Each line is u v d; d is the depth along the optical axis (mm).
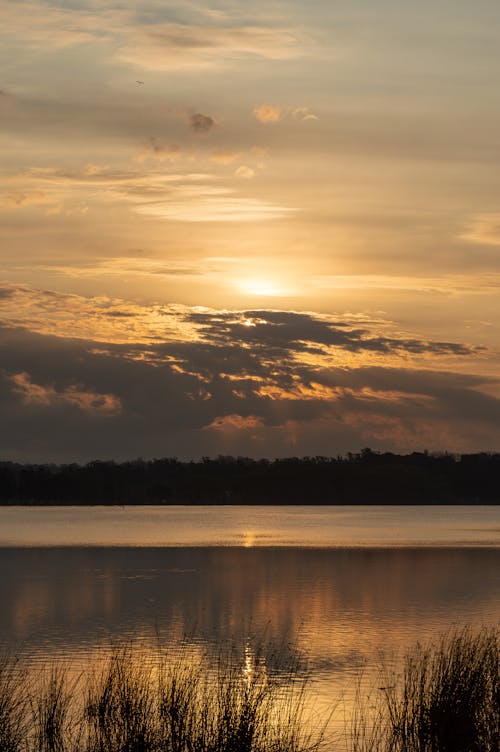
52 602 72375
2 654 46594
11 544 155750
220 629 56875
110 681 22031
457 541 159750
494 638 26359
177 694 20938
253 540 166250
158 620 61438
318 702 33219
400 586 83500
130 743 20078
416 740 20609
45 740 22688
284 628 57125
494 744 20219
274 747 21094
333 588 82312
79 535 189500
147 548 144375
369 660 43906
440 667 21656
